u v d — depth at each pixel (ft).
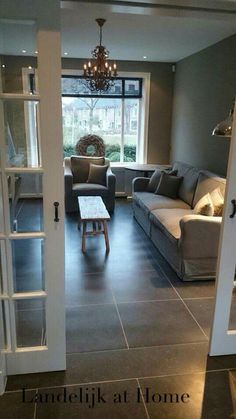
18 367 7.09
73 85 21.36
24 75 5.68
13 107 5.78
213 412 6.33
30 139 5.92
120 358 7.66
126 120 22.76
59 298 6.81
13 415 6.21
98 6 6.88
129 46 16.74
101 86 14.12
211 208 11.30
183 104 20.07
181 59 20.03
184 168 17.26
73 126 22.27
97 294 10.39
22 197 6.22
